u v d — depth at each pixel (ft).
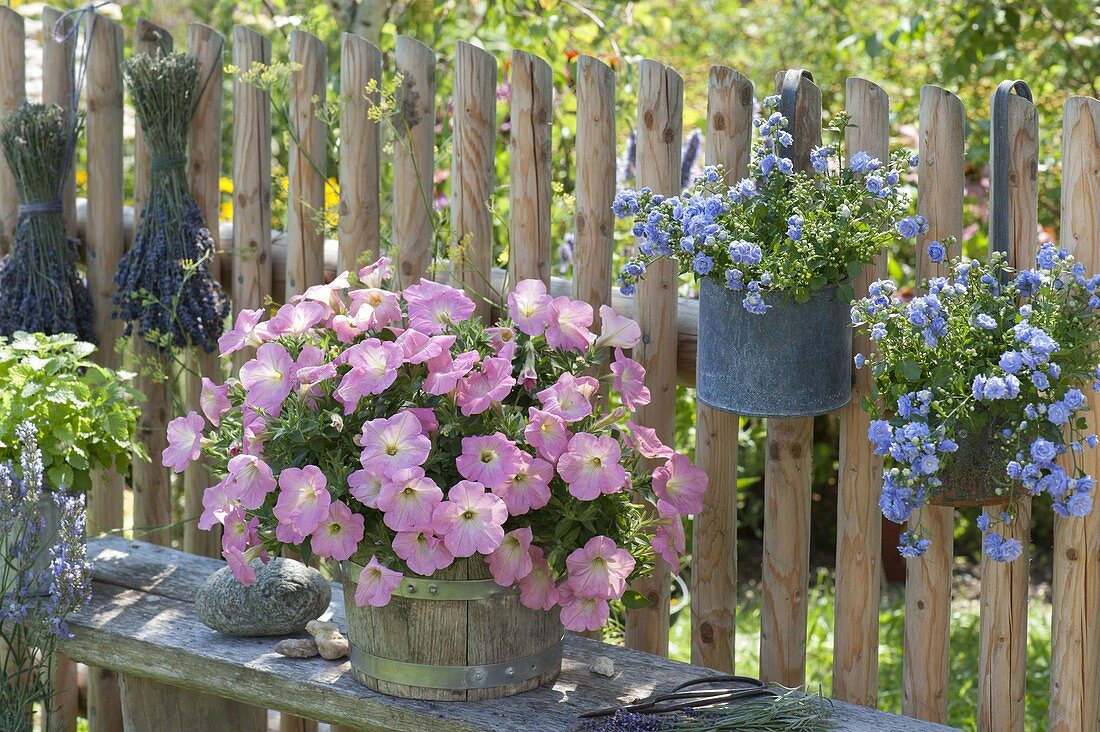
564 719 6.54
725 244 6.57
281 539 6.41
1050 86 14.44
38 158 9.01
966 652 13.04
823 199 6.70
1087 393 6.89
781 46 19.57
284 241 9.41
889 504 6.27
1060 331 6.17
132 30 15.37
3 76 9.67
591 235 8.00
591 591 6.35
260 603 7.45
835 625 7.79
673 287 7.93
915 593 7.54
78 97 9.36
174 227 8.86
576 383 6.63
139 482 9.79
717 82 7.50
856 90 7.17
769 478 7.79
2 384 7.97
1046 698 11.80
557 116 11.90
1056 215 14.38
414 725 6.63
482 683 6.63
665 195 7.80
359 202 8.62
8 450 7.80
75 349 8.23
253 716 8.77
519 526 6.39
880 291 6.38
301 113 8.79
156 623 7.78
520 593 6.51
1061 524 7.16
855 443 7.50
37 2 17.28
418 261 8.56
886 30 13.83
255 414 6.61
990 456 6.33
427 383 6.26
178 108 8.78
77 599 7.59
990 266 6.44
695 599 8.14
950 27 14.49
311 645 7.32
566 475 6.20
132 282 8.86
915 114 15.26
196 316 8.84
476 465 6.13
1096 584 7.11
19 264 9.15
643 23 13.50
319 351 6.57
